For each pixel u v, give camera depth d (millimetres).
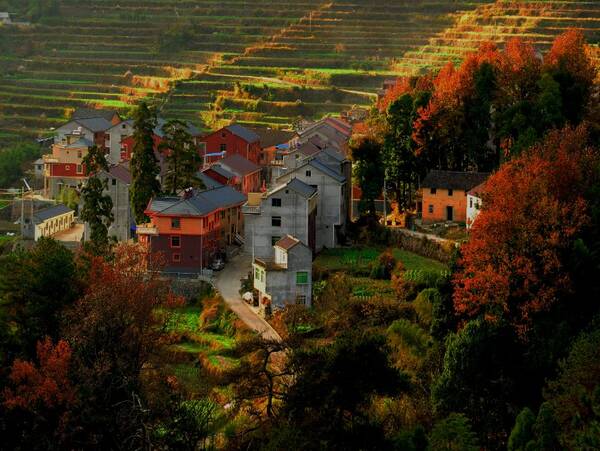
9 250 196750
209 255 161500
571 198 118125
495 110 164750
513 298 112312
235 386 102438
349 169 182000
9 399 97938
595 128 152000
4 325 112312
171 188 176375
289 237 148875
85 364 103188
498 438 97125
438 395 100438
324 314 136625
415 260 150875
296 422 88188
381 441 88188
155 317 127875
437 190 161250
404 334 119875
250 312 143250
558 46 172000
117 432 95625
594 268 111125
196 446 96250
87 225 182500
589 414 86812
